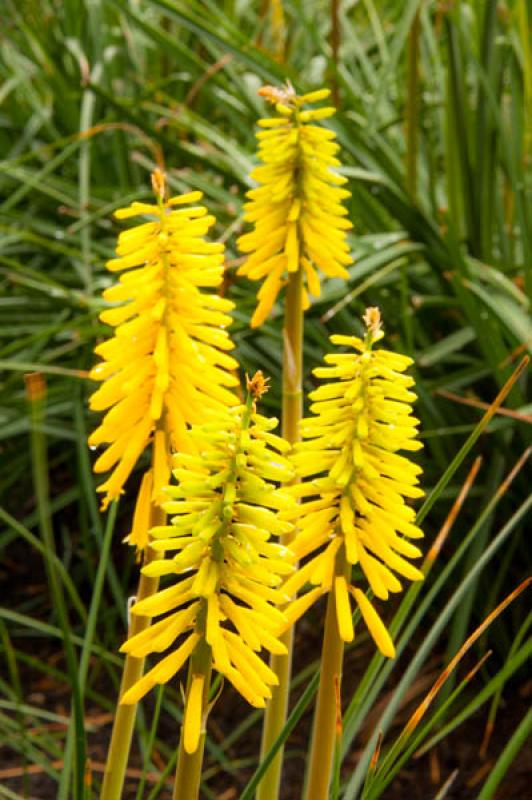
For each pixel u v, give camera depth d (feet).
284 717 5.61
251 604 3.59
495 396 10.99
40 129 14.56
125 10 11.37
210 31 10.53
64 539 12.23
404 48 14.52
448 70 11.53
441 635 10.31
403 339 11.10
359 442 4.03
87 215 12.34
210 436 3.41
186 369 4.69
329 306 10.87
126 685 4.71
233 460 3.42
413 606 10.31
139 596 4.71
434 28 14.65
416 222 10.96
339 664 4.19
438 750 9.25
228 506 3.38
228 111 12.89
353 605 10.26
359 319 11.21
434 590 5.56
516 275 11.72
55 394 11.62
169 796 8.97
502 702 9.66
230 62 12.85
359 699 5.16
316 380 11.05
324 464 4.12
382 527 4.11
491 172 11.59
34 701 10.23
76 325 10.57
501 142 11.49
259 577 3.53
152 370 4.75
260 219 5.82
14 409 11.62
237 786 9.25
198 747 3.72
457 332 10.70
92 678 9.98
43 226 12.78
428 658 10.11
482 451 10.48
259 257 5.87
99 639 11.12
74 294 11.50
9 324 12.73
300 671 10.25
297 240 5.84
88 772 4.66
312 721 9.90
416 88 11.62
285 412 5.90
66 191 13.14
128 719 4.75
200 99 14.73
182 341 4.65
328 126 11.25
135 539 4.75
